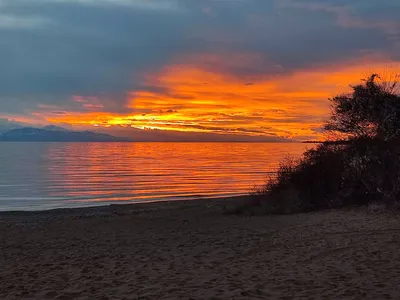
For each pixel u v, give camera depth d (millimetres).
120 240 12117
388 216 12906
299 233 11508
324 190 16625
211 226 14031
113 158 97500
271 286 6453
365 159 15469
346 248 9070
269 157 96375
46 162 79625
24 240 12727
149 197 29016
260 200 17672
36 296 6633
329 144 17859
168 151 156375
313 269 7484
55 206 25500
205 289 6492
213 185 36781
